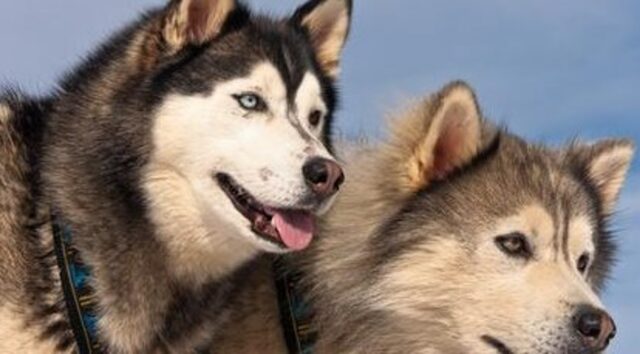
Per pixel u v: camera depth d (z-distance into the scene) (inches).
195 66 56.1
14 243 55.2
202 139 55.5
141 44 56.5
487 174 59.9
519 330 57.4
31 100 58.4
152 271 55.8
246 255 57.2
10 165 56.3
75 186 55.6
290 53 58.0
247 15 58.4
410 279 59.1
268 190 54.9
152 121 55.4
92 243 55.4
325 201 55.3
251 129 55.9
